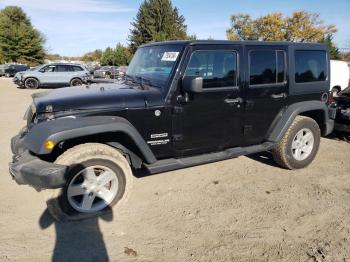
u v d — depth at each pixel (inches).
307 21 1557.6
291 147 196.7
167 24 1974.7
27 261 116.0
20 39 2359.7
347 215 148.8
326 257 119.6
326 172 200.7
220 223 141.6
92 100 141.7
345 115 255.6
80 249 123.2
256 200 162.7
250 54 172.4
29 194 166.4
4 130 303.0
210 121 165.8
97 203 145.6
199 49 156.3
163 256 119.9
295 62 191.3
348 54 1768.0
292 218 145.9
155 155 157.3
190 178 189.3
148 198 163.6
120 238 130.3
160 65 162.4
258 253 121.8
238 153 176.1
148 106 148.6
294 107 192.1
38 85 804.6
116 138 149.6
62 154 135.8
